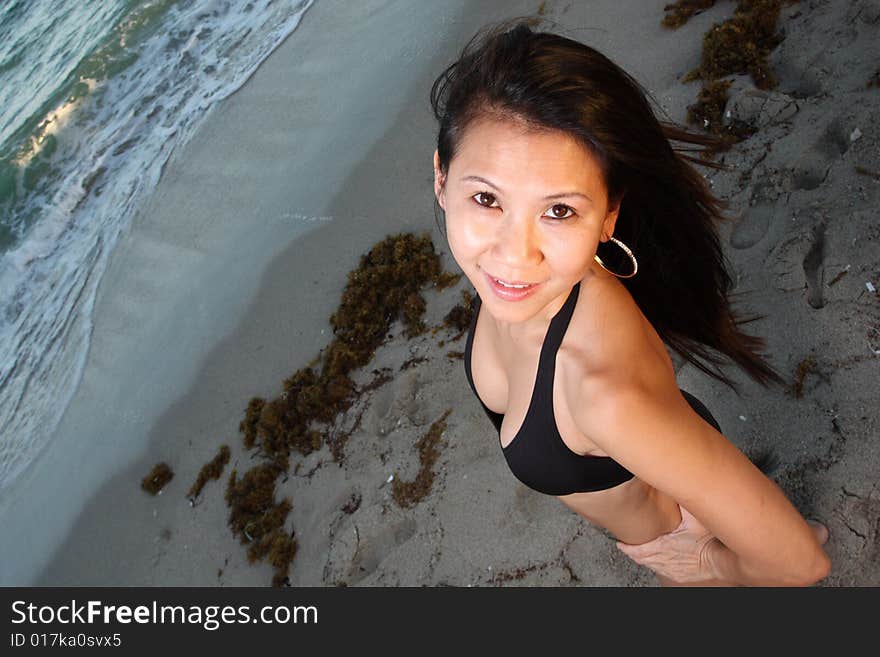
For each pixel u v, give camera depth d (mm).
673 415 1707
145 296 7570
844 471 3100
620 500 2174
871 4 4895
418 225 6078
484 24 7426
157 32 11125
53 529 6203
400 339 5328
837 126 4406
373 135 7184
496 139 1478
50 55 12133
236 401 5988
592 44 6250
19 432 7223
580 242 1535
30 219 9500
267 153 7988
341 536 4492
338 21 9172
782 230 4051
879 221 3756
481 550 3926
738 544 1813
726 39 5312
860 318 3484
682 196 1861
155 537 5648
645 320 1933
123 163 9438
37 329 8195
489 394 2352
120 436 6496
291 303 6281
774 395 3441
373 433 4906
